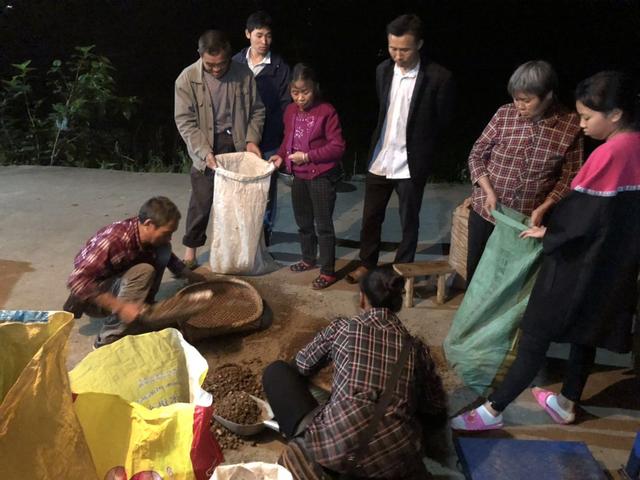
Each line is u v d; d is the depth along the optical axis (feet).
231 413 10.10
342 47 39.78
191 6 39.01
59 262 15.48
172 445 7.01
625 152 8.56
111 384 8.15
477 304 10.99
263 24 14.88
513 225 10.31
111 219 18.12
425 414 10.30
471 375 11.10
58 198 19.74
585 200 8.76
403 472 8.47
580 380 10.33
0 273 14.82
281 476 6.94
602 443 10.18
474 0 41.37
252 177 13.75
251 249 14.53
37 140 25.36
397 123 13.62
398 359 8.52
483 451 9.50
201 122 14.40
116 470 7.08
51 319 6.42
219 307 13.08
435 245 16.98
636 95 8.57
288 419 9.28
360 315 8.93
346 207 19.45
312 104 13.84
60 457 6.24
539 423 10.61
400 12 40.52
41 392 6.04
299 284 14.75
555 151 10.92
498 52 39.75
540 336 9.61
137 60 36.96
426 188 21.24
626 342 9.57
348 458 8.22
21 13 35.76
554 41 40.24
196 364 8.25
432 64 13.25
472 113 34.40
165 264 12.37
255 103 14.64
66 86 26.96
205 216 14.84
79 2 37.14
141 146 28.04
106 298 10.60
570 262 9.16
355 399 8.30
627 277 9.18
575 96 8.84
